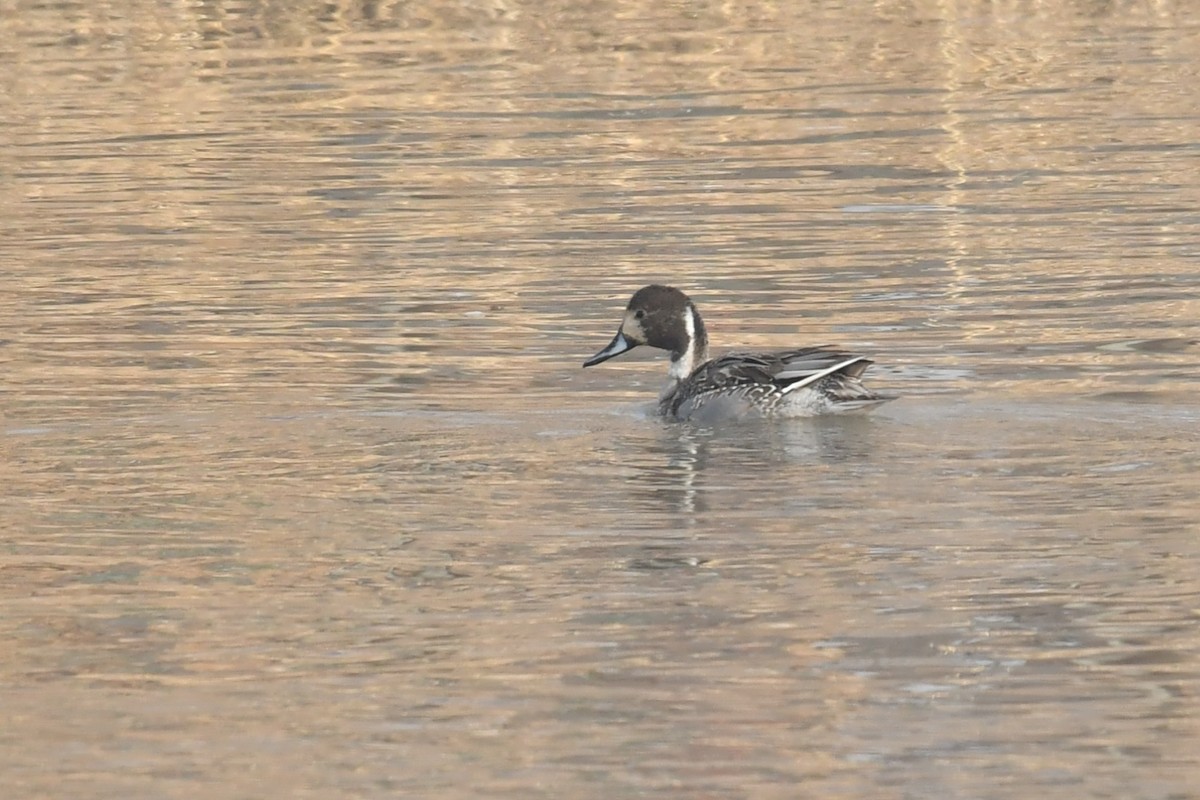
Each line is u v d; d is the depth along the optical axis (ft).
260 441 49.88
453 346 60.13
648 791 29.66
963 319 61.93
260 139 90.12
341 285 67.67
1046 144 86.48
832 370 51.06
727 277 68.13
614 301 65.36
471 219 76.69
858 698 32.78
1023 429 49.39
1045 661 34.12
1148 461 46.03
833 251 71.10
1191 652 34.35
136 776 30.63
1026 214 75.51
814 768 30.30
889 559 39.42
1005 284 66.08
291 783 30.19
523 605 37.42
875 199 78.43
